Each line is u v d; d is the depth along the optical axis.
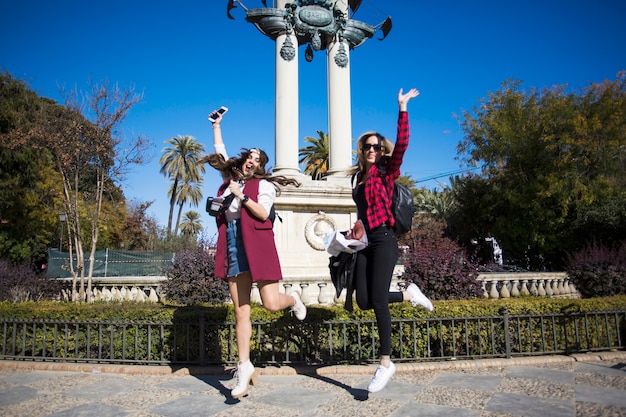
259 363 4.96
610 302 6.07
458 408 3.58
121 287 10.64
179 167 47.09
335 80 12.84
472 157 28.34
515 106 26.17
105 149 10.66
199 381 4.54
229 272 3.88
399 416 3.42
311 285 9.63
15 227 27.55
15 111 21.61
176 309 5.41
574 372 4.68
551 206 24.55
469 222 29.22
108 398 4.01
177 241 41.78
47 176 26.12
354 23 13.34
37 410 3.69
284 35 12.78
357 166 4.25
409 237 33.50
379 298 3.78
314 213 11.12
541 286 12.60
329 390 4.15
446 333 5.49
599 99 23.41
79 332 5.67
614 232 22.80
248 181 4.04
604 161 22.80
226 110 4.67
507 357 5.19
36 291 11.08
